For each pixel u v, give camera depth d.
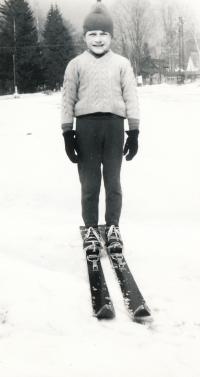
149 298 2.72
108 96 3.29
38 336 2.19
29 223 4.47
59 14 64.06
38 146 10.53
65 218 4.74
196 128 12.30
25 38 58.94
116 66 3.35
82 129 3.32
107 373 1.89
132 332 2.27
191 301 2.68
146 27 85.00
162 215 4.98
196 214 4.99
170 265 3.23
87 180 3.38
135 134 3.35
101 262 3.19
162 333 2.30
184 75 66.38
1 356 2.00
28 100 28.17
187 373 1.93
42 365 1.93
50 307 2.44
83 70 3.30
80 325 2.32
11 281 2.66
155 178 7.09
